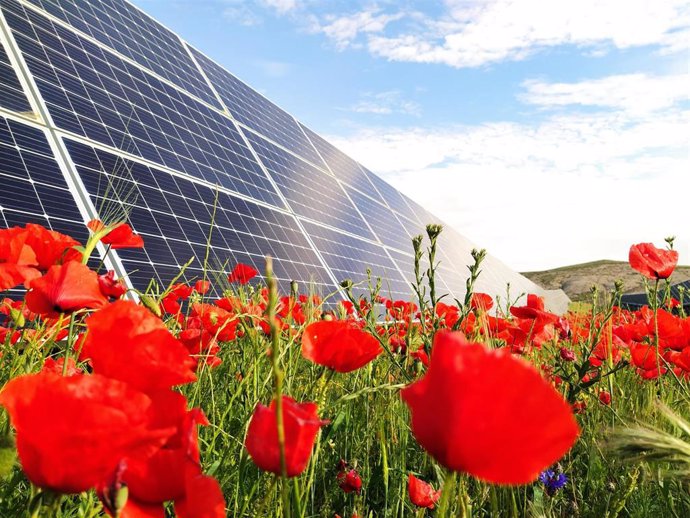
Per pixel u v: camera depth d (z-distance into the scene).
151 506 0.78
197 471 0.76
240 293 3.24
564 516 2.50
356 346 1.68
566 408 0.64
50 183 7.02
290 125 22.91
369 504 2.43
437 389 0.72
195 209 9.59
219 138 14.22
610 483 2.57
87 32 12.65
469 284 2.34
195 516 0.72
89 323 0.85
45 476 0.69
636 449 1.15
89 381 0.68
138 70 13.41
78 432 0.65
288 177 16.31
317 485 2.48
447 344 0.71
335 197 18.80
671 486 2.17
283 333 2.57
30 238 1.90
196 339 2.06
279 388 0.79
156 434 0.69
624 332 3.38
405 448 2.49
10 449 0.95
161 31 17.56
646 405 3.08
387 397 2.70
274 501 1.60
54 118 8.38
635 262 2.95
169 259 7.65
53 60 9.98
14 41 9.34
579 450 3.11
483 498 1.92
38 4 11.47
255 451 1.00
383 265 15.59
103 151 8.73
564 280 93.81
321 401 1.80
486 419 0.67
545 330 3.27
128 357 0.79
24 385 0.69
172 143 11.42
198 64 18.38
